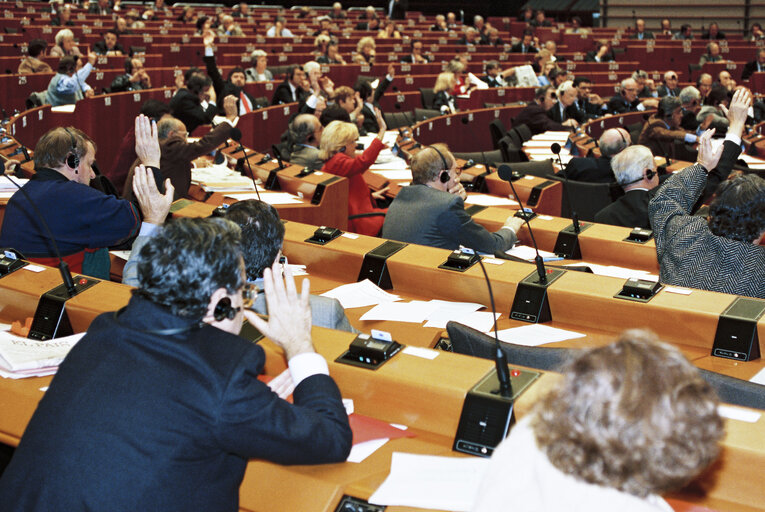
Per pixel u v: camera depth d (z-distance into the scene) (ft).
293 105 29.35
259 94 35.60
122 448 4.75
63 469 4.75
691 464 3.53
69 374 5.08
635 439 3.47
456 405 6.34
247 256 7.89
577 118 32.48
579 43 60.13
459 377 6.52
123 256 12.89
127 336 5.09
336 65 41.22
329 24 56.54
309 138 20.26
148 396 4.85
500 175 9.91
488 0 75.72
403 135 25.16
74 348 5.29
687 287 9.57
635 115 32.53
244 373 5.04
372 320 9.88
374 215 17.24
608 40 58.29
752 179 9.39
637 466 3.51
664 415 3.49
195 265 5.18
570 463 3.61
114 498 4.69
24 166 17.35
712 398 3.63
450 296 10.54
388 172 20.92
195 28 52.37
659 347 3.77
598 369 3.66
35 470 4.83
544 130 30.78
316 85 29.22
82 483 4.71
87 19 52.08
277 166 18.54
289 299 5.92
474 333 7.46
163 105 20.85
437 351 7.02
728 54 56.44
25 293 9.06
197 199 16.63
